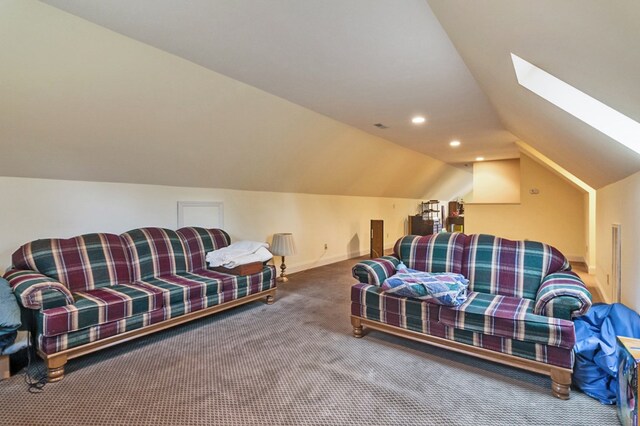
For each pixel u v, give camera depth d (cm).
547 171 622
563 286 215
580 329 217
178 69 259
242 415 179
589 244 526
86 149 289
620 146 189
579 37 104
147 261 321
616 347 188
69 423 171
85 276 277
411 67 263
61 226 307
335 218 650
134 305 252
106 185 335
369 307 276
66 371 223
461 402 192
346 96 334
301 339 280
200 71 270
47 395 195
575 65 129
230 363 237
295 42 224
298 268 562
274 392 201
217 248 379
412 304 253
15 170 276
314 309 359
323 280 493
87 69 230
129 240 321
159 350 257
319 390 204
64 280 266
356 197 713
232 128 350
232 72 277
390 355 251
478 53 198
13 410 181
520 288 264
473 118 407
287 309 359
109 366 230
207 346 265
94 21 201
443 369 230
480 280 281
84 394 197
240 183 452
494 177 764
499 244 288
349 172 594
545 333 199
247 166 425
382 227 674
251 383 211
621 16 77
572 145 271
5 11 182
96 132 279
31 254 260
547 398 196
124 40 221
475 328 224
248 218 477
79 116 260
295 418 177
